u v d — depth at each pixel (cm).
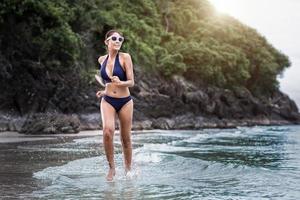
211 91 6750
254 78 8962
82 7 4947
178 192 730
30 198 667
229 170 994
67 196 685
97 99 4434
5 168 1019
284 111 8788
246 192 737
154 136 2883
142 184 802
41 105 3962
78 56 4338
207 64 6825
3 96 3700
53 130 2920
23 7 3859
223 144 2188
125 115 882
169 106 5591
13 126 3516
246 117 7512
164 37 7281
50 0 4353
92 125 4197
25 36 3947
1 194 700
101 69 874
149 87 5516
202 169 1009
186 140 2438
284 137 3222
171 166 1055
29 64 3900
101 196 687
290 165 1202
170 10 7969
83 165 1057
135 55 5541
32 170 982
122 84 852
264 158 1438
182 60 6531
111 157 863
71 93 4194
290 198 687
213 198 684
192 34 8144
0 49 3769
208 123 6094
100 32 5084
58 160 1194
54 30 4056
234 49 8075
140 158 1211
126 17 6319
